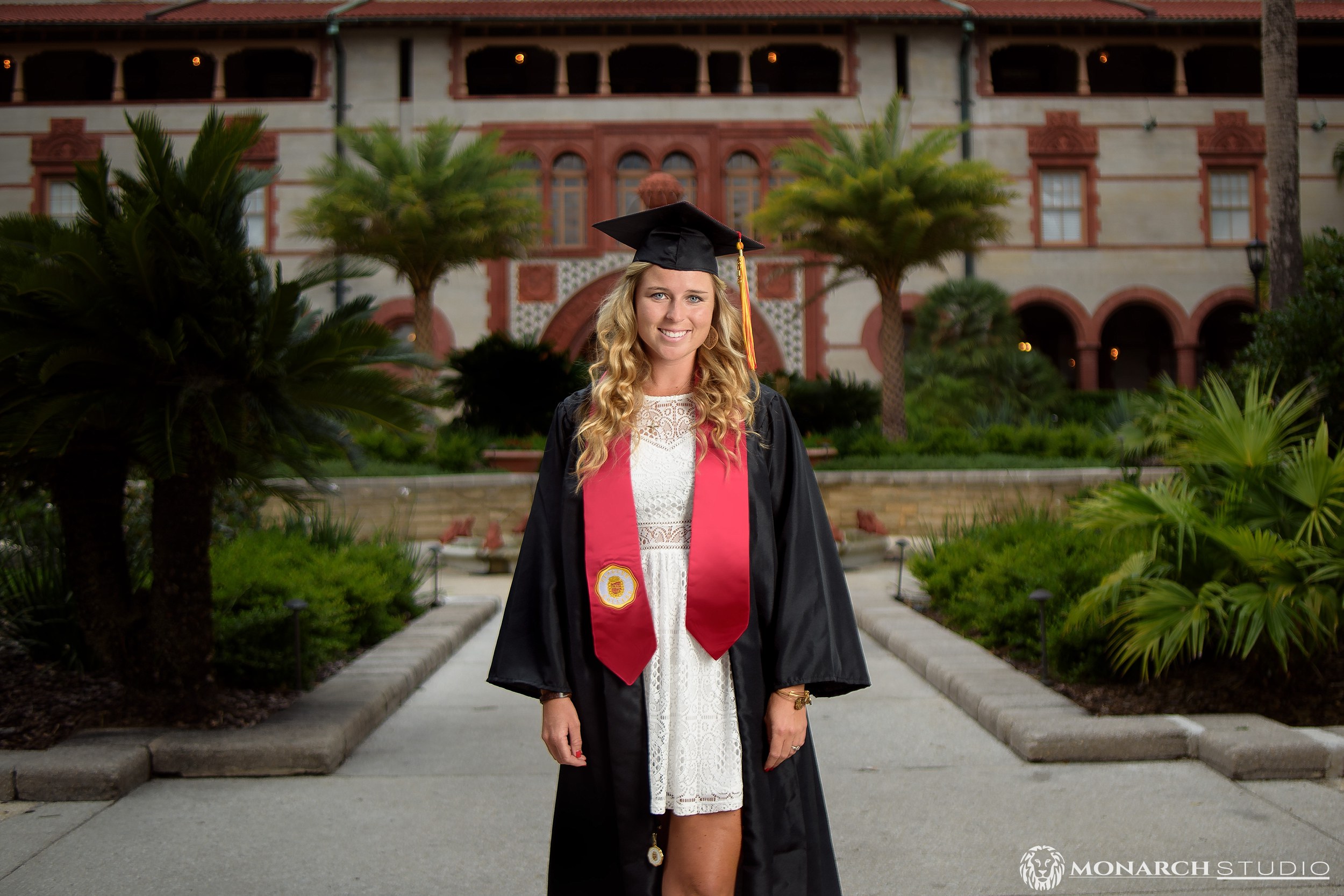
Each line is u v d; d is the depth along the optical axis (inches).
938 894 123.0
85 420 171.2
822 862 86.0
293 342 189.0
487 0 1012.5
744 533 82.0
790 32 1008.2
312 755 170.2
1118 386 1249.4
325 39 1003.3
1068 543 278.8
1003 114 1013.2
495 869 131.8
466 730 198.5
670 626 82.9
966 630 268.8
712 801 81.7
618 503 83.0
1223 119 1016.9
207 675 189.8
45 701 195.8
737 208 1002.1
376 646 259.8
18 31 980.6
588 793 82.5
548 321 998.4
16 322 167.0
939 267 687.7
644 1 1010.1
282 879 128.7
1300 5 1015.6
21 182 989.2
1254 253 672.4
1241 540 185.6
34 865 132.7
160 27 976.9
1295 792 154.9
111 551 188.4
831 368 995.9
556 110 1002.1
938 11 997.2
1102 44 1018.1
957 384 768.9
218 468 195.6
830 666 81.1
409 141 994.1
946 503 527.5
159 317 172.9
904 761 176.1
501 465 586.2
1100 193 1016.9
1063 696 202.8
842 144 680.4
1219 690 193.8
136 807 154.4
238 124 182.7
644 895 80.7
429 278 721.6
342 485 514.6
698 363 87.7
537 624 82.9
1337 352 273.0
